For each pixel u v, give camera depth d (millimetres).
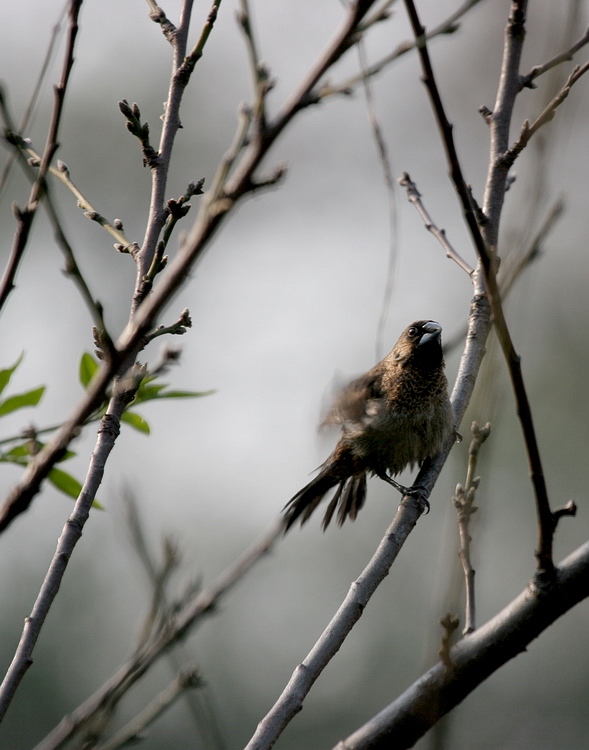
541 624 6613
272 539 7102
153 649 6656
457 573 4969
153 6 6898
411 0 5746
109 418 5758
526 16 9164
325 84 4207
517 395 6355
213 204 4148
